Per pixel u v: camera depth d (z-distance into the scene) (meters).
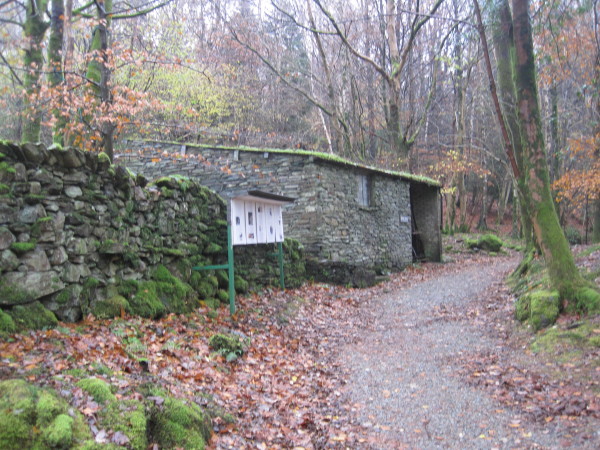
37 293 4.53
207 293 7.32
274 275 9.70
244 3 22.45
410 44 19.30
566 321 6.13
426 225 18.02
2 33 5.95
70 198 5.05
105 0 9.29
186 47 17.00
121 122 8.47
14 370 3.21
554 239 6.75
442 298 9.70
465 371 5.19
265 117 23.09
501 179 31.12
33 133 8.27
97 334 4.66
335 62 23.61
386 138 24.50
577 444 3.36
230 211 7.41
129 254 5.90
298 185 11.79
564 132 20.48
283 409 4.19
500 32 7.83
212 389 4.27
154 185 6.81
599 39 11.88
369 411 4.27
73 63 9.32
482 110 24.17
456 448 3.49
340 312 8.80
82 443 2.59
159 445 2.96
